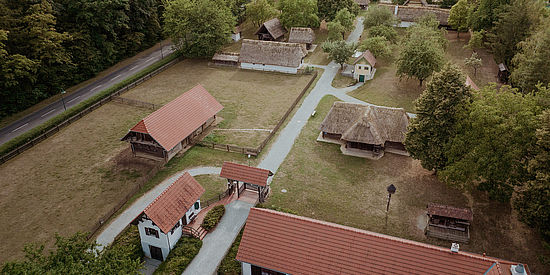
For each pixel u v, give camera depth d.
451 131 48.50
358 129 59.69
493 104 46.19
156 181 55.38
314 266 36.50
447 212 44.69
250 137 65.81
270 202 51.06
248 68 93.44
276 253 37.81
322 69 91.94
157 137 57.66
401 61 77.44
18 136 64.31
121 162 60.09
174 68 94.38
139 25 99.50
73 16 86.44
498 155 44.59
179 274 40.66
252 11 109.00
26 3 75.69
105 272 31.72
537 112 44.66
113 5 87.19
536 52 61.69
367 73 83.81
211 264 42.06
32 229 47.84
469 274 33.56
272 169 57.69
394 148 61.56
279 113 73.44
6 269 30.11
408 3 121.94
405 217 48.53
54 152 62.69
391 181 54.84
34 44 74.69
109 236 46.31
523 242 44.22
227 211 49.44
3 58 69.56
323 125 63.84
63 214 50.12
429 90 50.03
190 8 92.25
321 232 37.97
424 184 53.94
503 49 77.44
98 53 88.50
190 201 45.84
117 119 72.00
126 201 51.59
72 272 29.86
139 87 84.31
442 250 35.09
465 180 46.44
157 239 42.69
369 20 98.06
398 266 35.06
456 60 87.88
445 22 103.50
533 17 73.19
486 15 83.69
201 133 67.19
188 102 65.25
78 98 79.12
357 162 59.16
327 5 107.62
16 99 74.12
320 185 54.38
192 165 58.78
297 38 100.50
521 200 42.47
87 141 65.50
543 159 39.94
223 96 80.19
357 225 47.41
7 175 57.38
